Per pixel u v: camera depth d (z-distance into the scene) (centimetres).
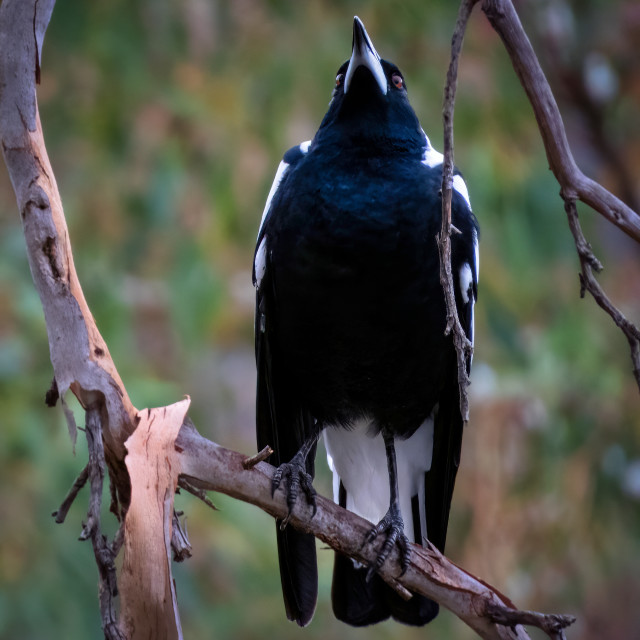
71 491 489
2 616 934
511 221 1114
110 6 1118
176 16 1144
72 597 956
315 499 607
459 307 692
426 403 710
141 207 1132
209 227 1136
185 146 1149
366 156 675
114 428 498
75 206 1138
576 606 1135
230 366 1390
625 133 1387
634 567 1262
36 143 497
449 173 479
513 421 1121
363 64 679
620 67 1330
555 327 1149
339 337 673
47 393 501
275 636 1038
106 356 498
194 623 1020
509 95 1160
